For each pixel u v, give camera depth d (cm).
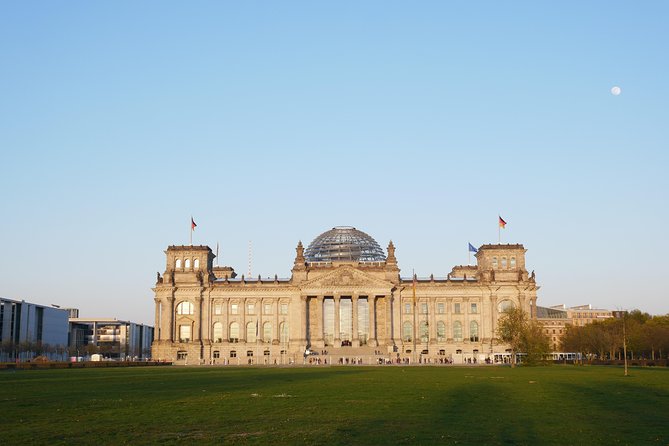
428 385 9306
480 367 17962
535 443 4322
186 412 5844
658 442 4388
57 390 8200
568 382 10038
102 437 4544
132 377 11644
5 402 6625
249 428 4928
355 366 19538
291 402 6712
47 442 4362
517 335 19000
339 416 5572
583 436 4588
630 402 6762
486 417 5500
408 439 4441
